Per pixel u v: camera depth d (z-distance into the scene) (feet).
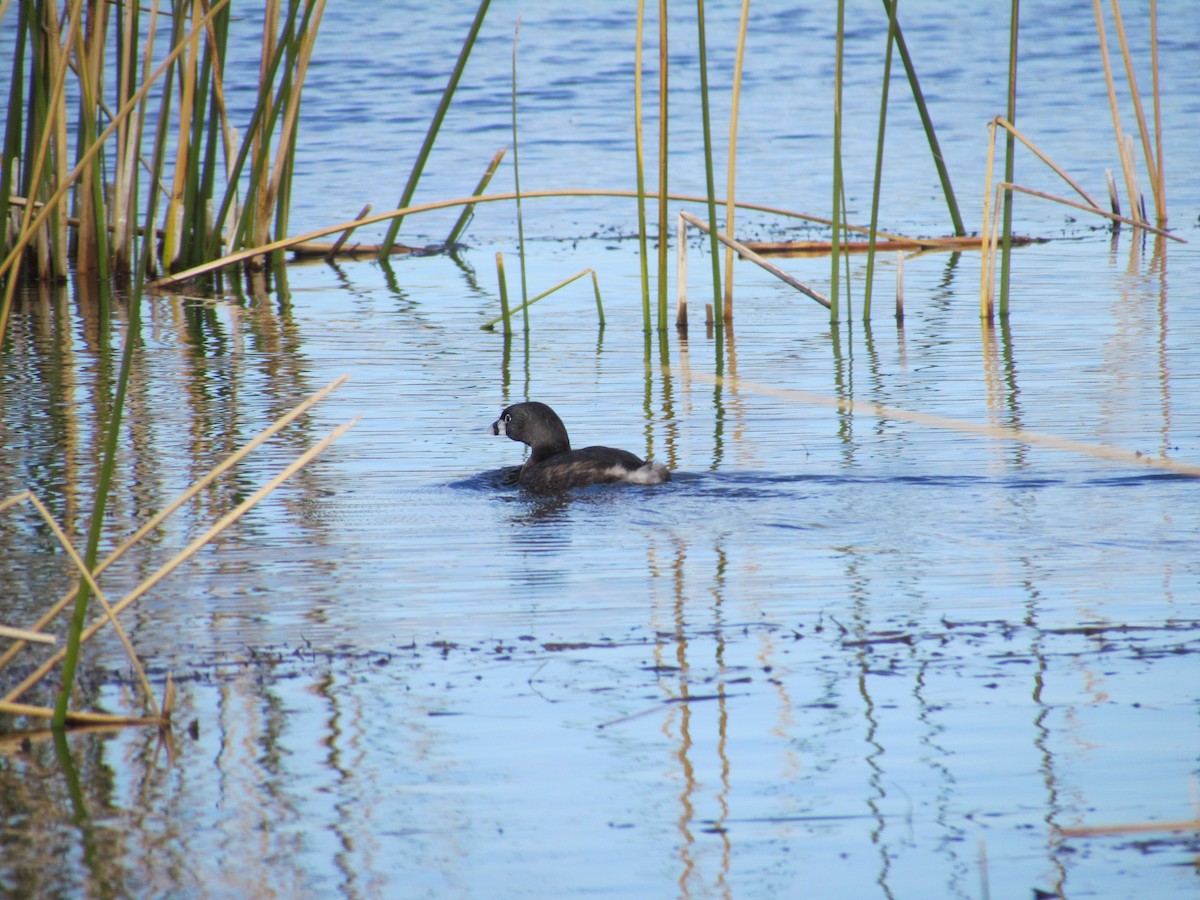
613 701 29.63
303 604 35.60
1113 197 98.37
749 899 22.68
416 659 31.94
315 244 97.14
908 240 93.97
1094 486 44.37
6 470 48.78
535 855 24.09
